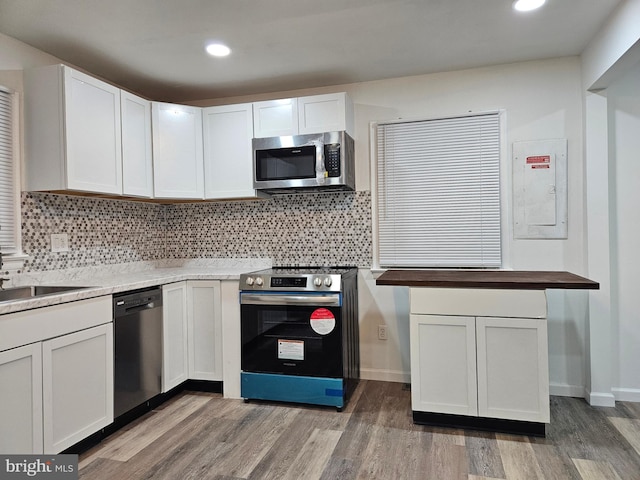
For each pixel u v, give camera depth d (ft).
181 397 9.68
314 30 7.97
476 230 10.01
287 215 11.30
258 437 7.65
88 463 6.75
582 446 7.11
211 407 9.09
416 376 7.93
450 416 7.91
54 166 7.82
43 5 6.86
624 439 7.33
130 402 8.09
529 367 7.34
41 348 6.21
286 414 8.70
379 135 10.66
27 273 8.04
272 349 9.23
